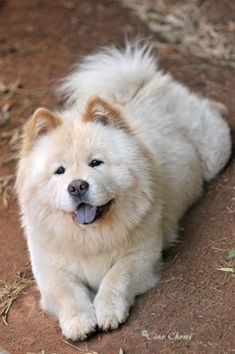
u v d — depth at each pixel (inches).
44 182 224.8
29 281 257.8
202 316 215.5
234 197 271.0
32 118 234.1
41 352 219.0
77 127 231.1
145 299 230.1
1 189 314.3
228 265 235.5
